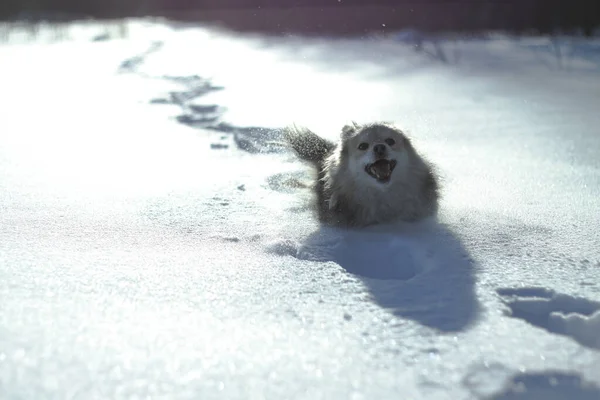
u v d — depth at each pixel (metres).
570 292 3.57
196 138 5.41
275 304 3.50
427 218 4.22
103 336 3.34
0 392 2.77
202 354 3.21
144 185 4.52
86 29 21.84
